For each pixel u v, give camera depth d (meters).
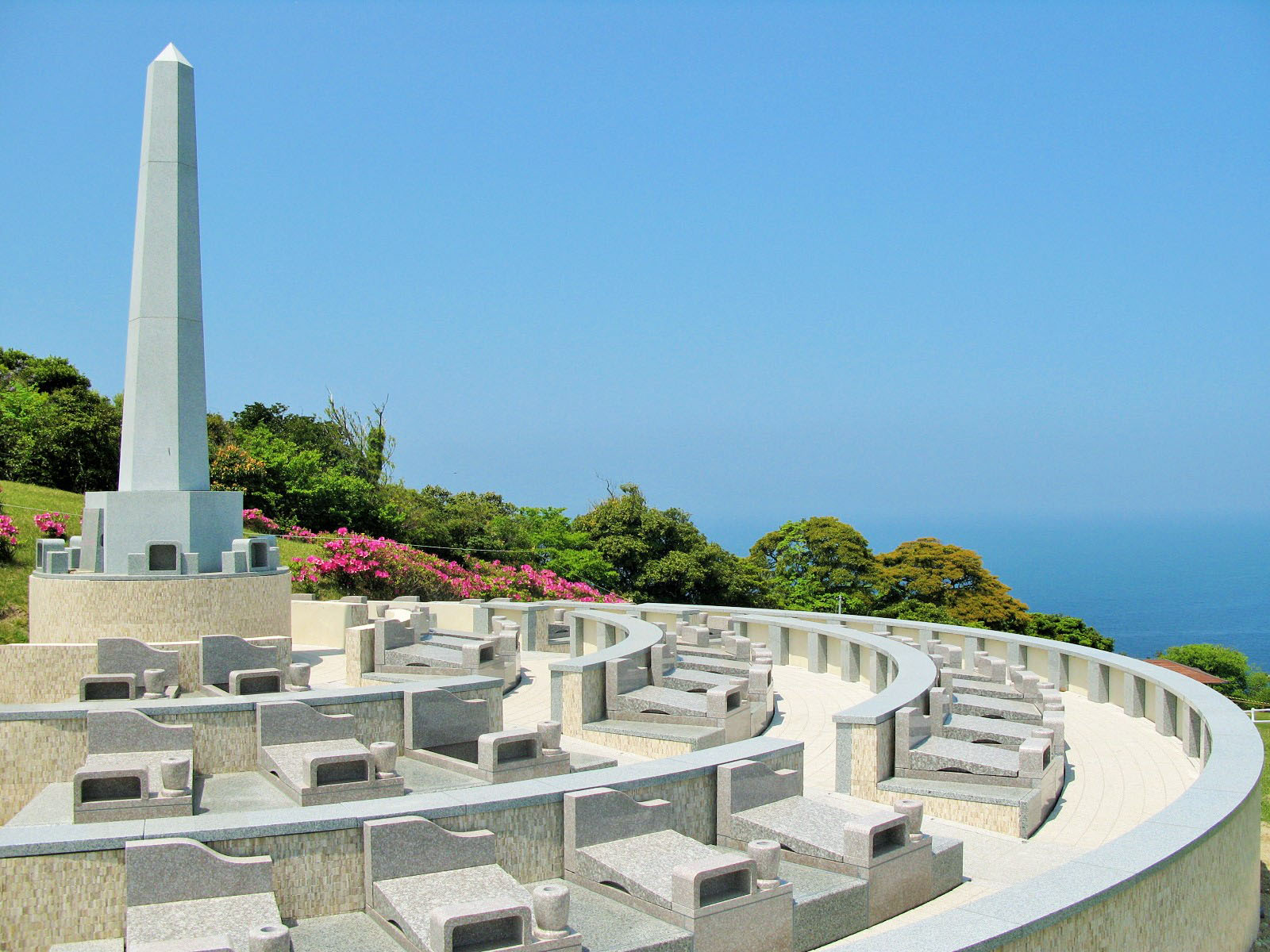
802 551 61.47
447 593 33.00
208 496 20.33
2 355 55.59
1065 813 12.73
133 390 20.31
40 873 8.08
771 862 8.82
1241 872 9.94
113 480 42.44
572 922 8.55
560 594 37.94
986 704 15.95
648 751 15.02
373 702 13.52
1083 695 20.16
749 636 25.31
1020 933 7.00
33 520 33.12
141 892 8.09
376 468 61.69
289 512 45.69
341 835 8.67
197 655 17.27
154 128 20.28
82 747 12.31
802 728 17.22
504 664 19.84
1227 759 11.34
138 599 18.95
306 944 8.13
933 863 10.16
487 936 7.62
